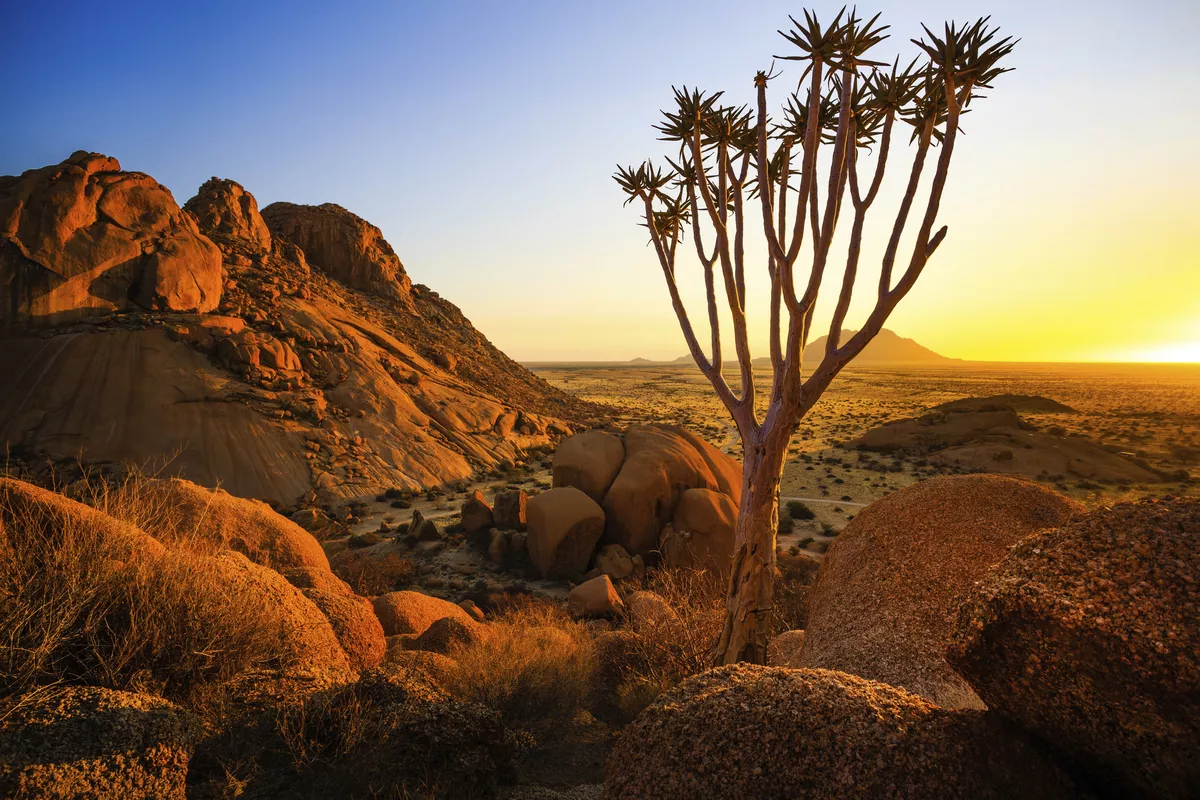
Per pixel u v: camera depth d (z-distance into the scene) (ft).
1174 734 5.05
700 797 6.40
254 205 228.22
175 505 23.30
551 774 13.61
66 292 126.62
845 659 12.67
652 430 71.10
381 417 134.72
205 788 9.36
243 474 106.01
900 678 11.78
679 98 18.54
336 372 143.33
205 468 104.63
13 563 10.25
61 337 119.65
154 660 10.52
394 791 10.28
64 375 112.98
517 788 12.21
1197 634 4.96
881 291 15.89
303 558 25.16
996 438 143.64
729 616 17.37
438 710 12.25
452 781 11.10
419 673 13.76
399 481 117.19
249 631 12.46
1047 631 5.69
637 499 62.44
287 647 13.48
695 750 6.68
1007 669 6.10
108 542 11.97
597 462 66.33
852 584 14.19
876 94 16.60
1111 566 5.68
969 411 186.91
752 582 17.08
